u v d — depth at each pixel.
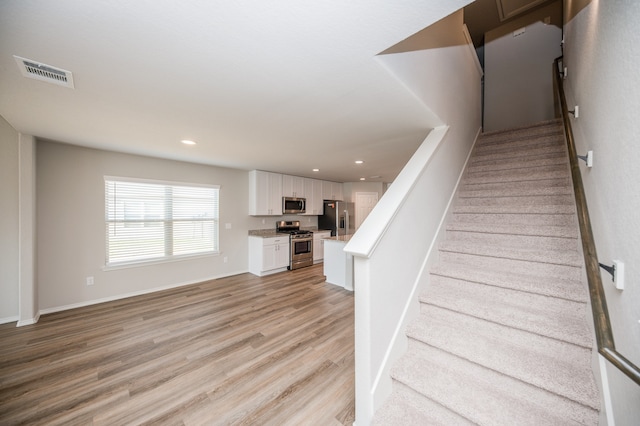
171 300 3.72
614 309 1.00
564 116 2.21
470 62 3.32
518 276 1.84
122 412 1.66
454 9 1.01
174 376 2.02
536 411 1.21
